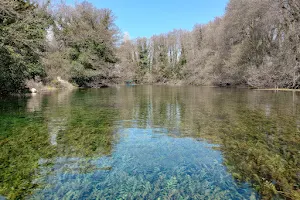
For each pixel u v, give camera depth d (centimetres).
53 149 413
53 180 295
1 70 1013
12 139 471
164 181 292
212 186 278
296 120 634
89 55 2462
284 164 336
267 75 1808
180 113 783
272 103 1004
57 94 1572
